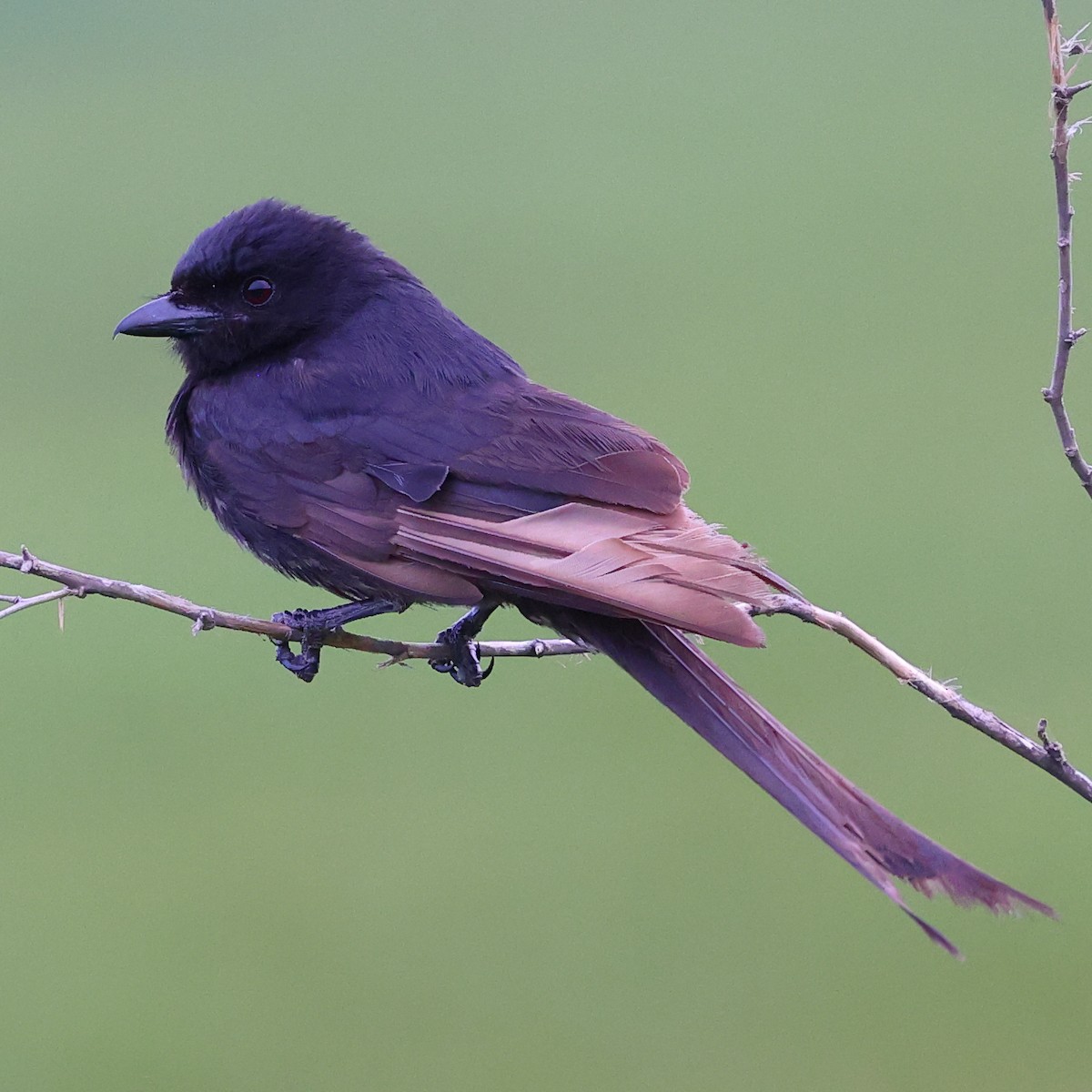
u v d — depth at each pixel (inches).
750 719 241.8
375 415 280.4
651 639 251.8
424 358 285.9
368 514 274.1
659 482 263.1
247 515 284.4
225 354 297.1
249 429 284.8
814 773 232.7
